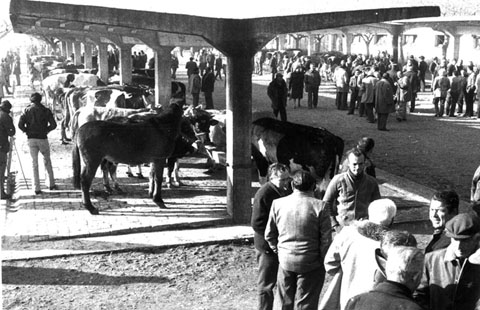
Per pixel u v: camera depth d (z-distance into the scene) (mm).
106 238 9914
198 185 13484
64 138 18188
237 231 10352
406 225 10648
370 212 5254
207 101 27109
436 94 24688
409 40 54406
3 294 7828
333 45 63531
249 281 8492
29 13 8875
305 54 53469
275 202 6410
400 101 23219
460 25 36688
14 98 29953
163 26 9820
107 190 12469
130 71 22109
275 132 11344
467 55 47625
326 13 10289
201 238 9938
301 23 10352
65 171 14523
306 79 27344
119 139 11008
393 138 19641
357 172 7277
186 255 9359
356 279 5027
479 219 4527
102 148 10953
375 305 3715
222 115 14914
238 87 10633
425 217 11039
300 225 6191
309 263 6199
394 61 38125
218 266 9000
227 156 10984
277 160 11281
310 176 6324
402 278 3840
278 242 6418
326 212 6223
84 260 9031
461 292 4512
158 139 11203
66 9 9086
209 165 14695
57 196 12344
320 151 10891
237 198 10805
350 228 5250
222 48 10461
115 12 9391
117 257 9188
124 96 17812
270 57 51031
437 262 4625
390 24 39312
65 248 9406
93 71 28484
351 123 22859
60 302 7645
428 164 15883
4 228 10289
